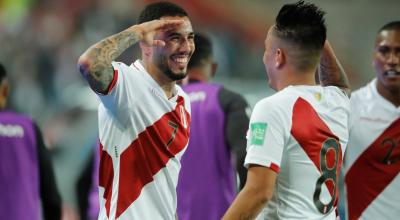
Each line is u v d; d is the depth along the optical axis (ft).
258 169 47.55
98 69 45.96
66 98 171.42
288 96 48.91
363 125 64.80
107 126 49.85
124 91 48.21
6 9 193.98
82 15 190.80
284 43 49.78
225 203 70.79
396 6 192.24
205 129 70.79
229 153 70.74
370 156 64.28
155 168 50.01
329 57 55.01
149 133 49.80
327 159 49.26
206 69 73.77
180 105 51.80
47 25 189.67
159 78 50.83
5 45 185.47
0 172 69.77
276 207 49.14
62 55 184.96
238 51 187.21
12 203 69.92
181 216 71.41
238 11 191.93
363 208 64.59
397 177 63.46
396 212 63.41
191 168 71.05
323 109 49.78
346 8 193.67
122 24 189.67
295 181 48.60
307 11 49.78
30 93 178.29
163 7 52.19
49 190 72.64
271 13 193.06
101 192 50.60
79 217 79.71
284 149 48.49
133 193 49.26
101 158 50.34
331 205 49.83
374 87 65.77
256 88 142.82
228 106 70.54
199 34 73.67
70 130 133.18
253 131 48.42
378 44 64.44
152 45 48.16
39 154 71.97
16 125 70.85
